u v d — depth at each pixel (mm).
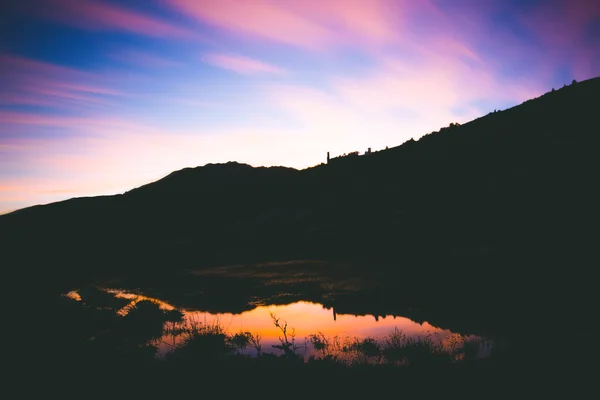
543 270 12344
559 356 5637
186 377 5734
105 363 6422
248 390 5215
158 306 11539
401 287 13359
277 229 34531
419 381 5184
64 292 15844
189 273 22328
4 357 6426
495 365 5559
